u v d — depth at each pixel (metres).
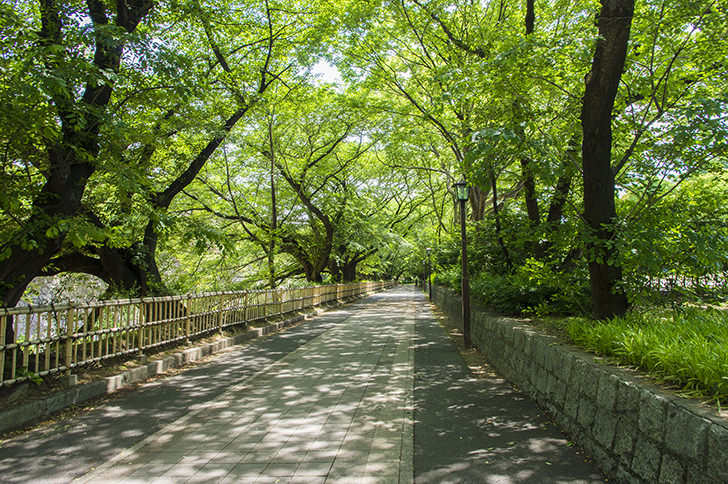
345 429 4.49
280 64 15.26
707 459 2.31
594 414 3.68
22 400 4.83
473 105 10.80
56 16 6.64
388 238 28.58
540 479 3.27
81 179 6.61
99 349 6.32
